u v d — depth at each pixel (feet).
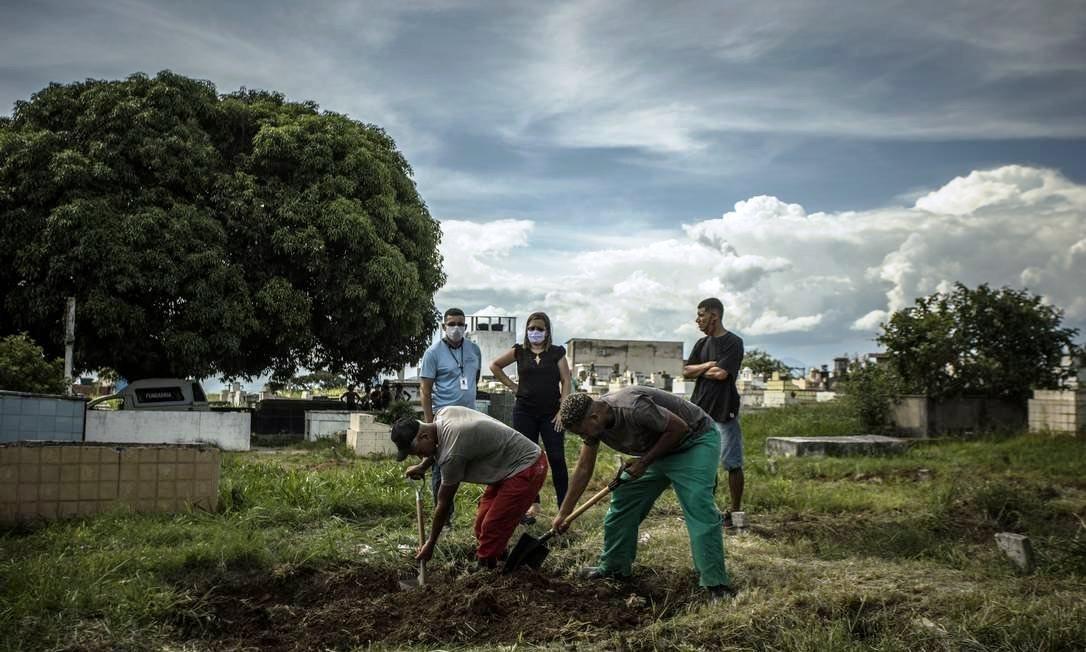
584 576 18.62
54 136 64.54
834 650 13.16
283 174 73.20
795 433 59.57
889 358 60.13
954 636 13.58
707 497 16.96
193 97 70.69
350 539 21.74
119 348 63.57
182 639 15.38
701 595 17.19
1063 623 13.58
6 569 16.75
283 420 77.71
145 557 18.43
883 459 42.78
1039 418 53.62
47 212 63.21
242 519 22.89
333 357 77.56
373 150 78.69
